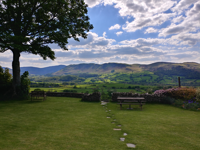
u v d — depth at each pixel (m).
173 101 13.45
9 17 14.17
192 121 7.58
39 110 10.02
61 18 15.03
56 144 4.42
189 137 5.24
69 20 15.84
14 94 14.97
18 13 14.19
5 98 14.33
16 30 14.38
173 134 5.55
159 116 8.79
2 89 15.58
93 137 5.16
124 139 5.01
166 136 5.33
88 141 4.75
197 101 12.20
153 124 6.99
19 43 13.41
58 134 5.38
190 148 4.30
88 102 14.70
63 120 7.57
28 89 16.44
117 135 5.43
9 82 16.55
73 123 7.03
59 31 15.66
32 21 15.68
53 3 14.72
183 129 6.20
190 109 10.92
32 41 15.19
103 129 6.17
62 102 14.07
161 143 4.66
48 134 5.34
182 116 8.81
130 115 9.08
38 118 7.82
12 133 5.29
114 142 4.71
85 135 5.35
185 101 12.77
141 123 7.17
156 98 14.52
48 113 9.17
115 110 10.90
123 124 6.97
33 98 16.05
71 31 15.43
